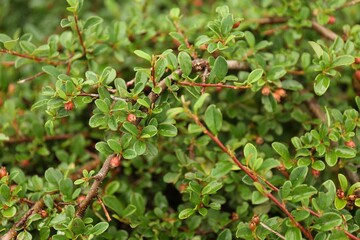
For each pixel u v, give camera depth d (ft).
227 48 1.67
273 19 1.97
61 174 1.69
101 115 1.59
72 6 1.69
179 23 1.90
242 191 1.73
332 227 1.53
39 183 1.71
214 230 1.73
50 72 1.68
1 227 1.64
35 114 1.97
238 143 1.76
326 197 1.56
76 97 1.59
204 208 1.63
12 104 1.93
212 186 1.60
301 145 1.64
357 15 2.09
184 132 1.82
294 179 1.57
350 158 1.66
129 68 2.06
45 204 1.63
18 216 1.65
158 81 1.61
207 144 1.84
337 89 1.98
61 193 1.65
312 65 1.87
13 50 1.82
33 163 1.91
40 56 1.78
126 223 1.75
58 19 2.36
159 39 1.95
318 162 1.62
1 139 1.74
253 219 1.58
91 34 1.82
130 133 1.58
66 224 1.56
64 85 1.61
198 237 1.69
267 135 1.86
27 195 1.70
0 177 1.66
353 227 1.57
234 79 1.65
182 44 1.71
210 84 1.61
